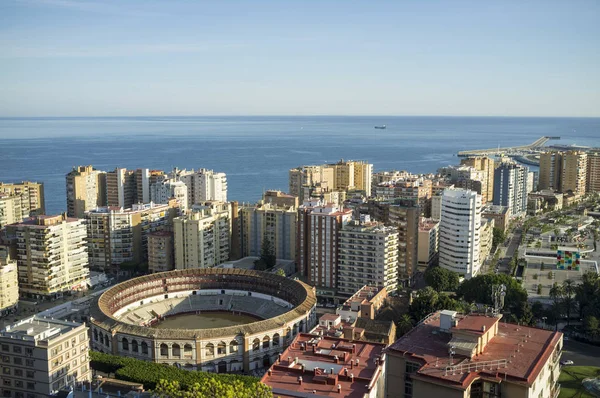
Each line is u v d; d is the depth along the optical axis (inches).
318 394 5792.3
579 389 7465.6
